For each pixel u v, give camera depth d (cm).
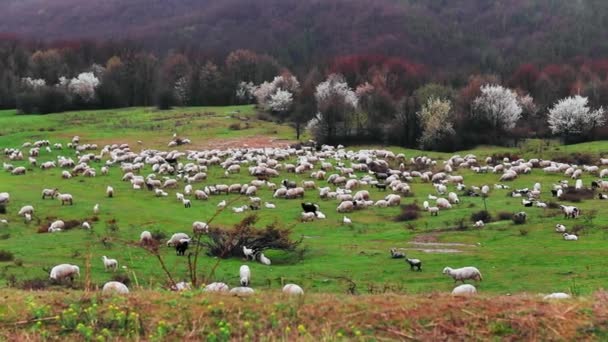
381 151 8831
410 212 4819
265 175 6981
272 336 1227
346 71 15850
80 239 3728
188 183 6569
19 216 4712
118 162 7975
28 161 8181
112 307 1341
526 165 7200
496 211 4772
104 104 14338
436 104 10300
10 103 14312
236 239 3406
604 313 1259
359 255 3438
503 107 10688
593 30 18675
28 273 2767
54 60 16362
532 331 1211
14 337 1241
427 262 3209
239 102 15738
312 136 10831
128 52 17438
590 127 10388
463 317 1273
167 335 1248
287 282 2733
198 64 16700
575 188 5794
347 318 1291
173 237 3600
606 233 3816
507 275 2827
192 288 1520
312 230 4384
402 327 1248
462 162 8081
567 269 2892
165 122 12162
